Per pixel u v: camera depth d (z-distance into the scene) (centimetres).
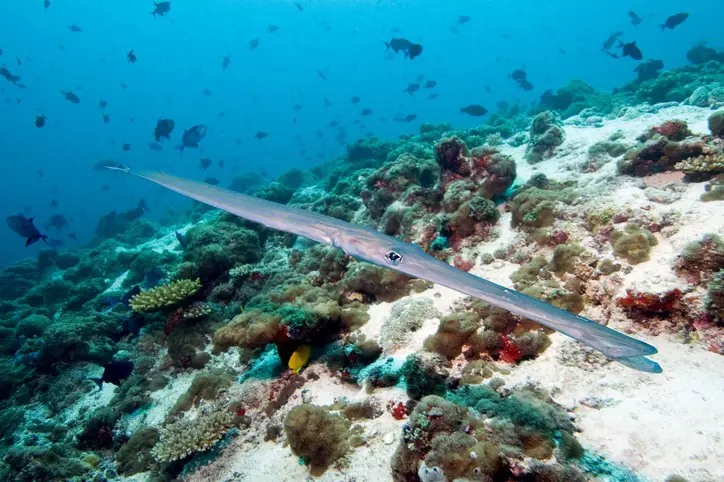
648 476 68
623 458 72
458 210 152
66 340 175
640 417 79
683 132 149
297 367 119
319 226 85
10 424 160
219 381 134
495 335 104
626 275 104
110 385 168
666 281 97
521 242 135
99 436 142
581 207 128
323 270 166
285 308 127
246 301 176
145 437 130
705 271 94
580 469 72
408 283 139
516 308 53
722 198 113
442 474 75
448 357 106
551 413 82
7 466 133
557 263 116
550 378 94
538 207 134
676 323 94
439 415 83
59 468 130
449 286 58
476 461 74
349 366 119
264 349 145
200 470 111
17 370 184
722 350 87
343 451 95
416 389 100
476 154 167
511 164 160
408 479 82
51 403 165
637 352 50
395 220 175
